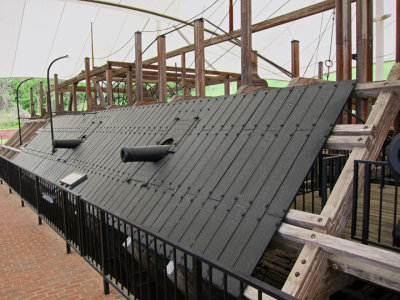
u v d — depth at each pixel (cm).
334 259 341
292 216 384
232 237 412
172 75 1984
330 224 358
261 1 1741
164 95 1219
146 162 713
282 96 554
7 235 711
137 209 597
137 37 1255
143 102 1233
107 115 1209
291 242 375
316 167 639
